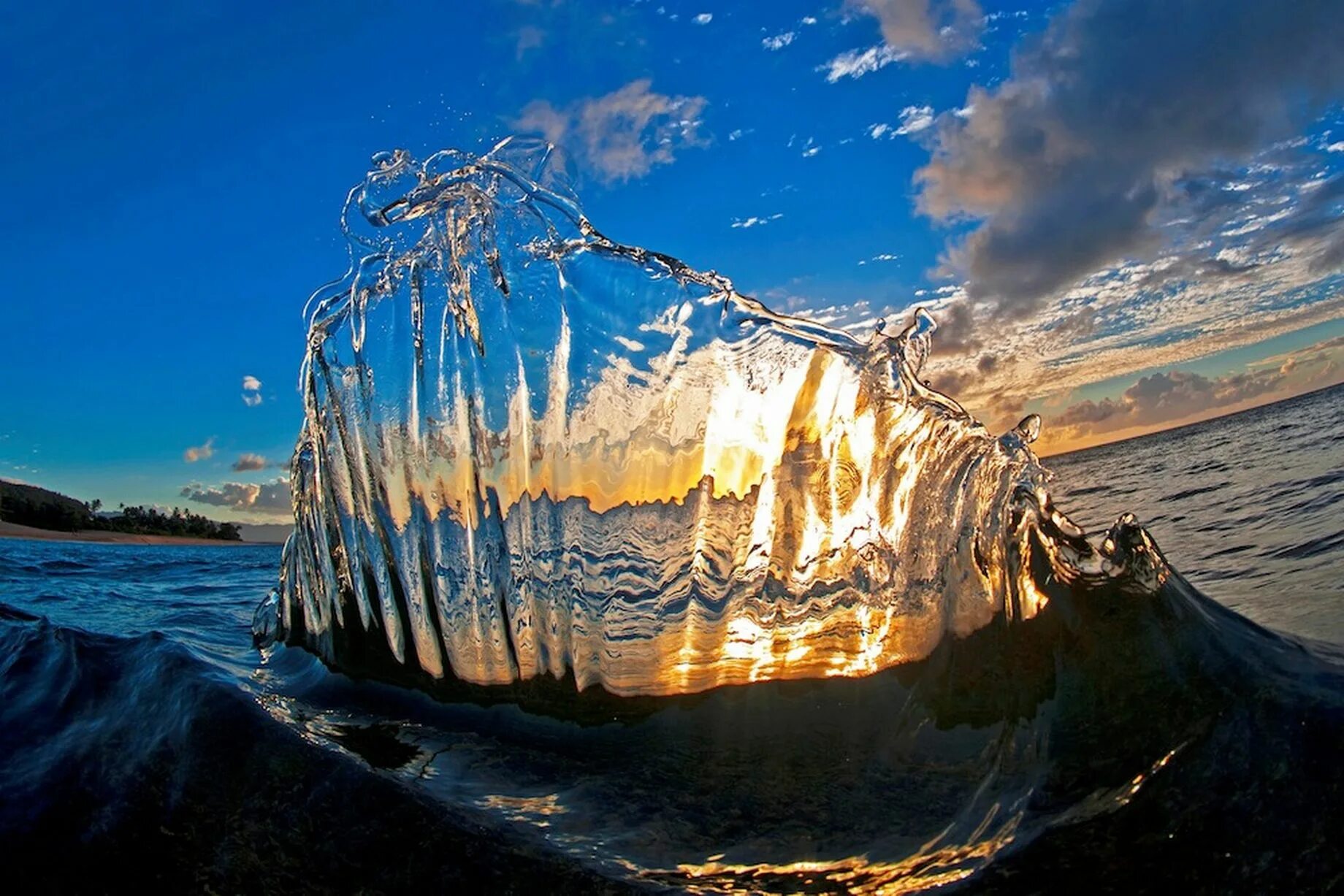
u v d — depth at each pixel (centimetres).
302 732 155
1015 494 149
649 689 166
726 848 113
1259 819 95
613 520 191
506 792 134
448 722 173
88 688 194
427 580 202
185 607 374
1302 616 170
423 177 227
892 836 111
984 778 120
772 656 167
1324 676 115
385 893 110
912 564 160
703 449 188
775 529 177
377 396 221
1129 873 94
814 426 177
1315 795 95
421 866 112
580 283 207
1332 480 367
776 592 173
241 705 162
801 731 145
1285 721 106
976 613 149
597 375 199
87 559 738
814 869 107
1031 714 128
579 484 195
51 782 148
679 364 192
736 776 134
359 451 221
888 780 125
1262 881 89
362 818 124
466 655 188
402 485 213
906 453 166
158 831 131
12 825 136
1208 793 101
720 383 188
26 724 178
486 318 213
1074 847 100
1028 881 96
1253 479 443
